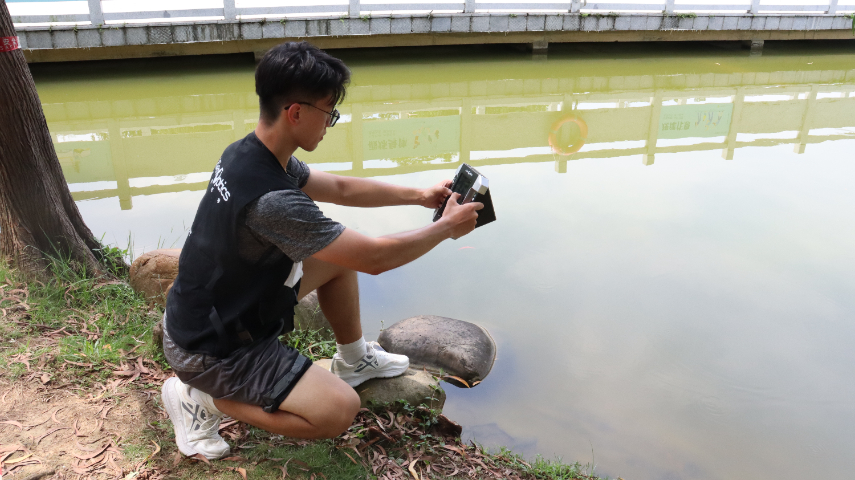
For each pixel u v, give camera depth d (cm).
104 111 743
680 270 421
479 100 834
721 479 257
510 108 805
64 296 309
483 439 272
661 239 464
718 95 879
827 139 715
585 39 1091
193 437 211
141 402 239
